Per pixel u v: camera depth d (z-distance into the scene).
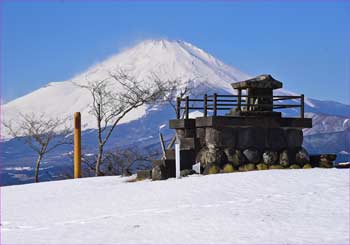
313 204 20.36
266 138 31.89
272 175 27.22
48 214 23.31
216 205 21.34
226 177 27.84
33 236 18.56
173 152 32.72
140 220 19.86
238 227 17.67
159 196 24.73
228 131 31.39
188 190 25.31
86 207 24.19
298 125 32.22
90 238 17.56
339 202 20.44
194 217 19.53
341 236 15.96
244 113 31.92
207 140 31.53
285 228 17.22
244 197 22.50
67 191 31.47
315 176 26.25
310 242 15.38
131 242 16.55
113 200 25.28
